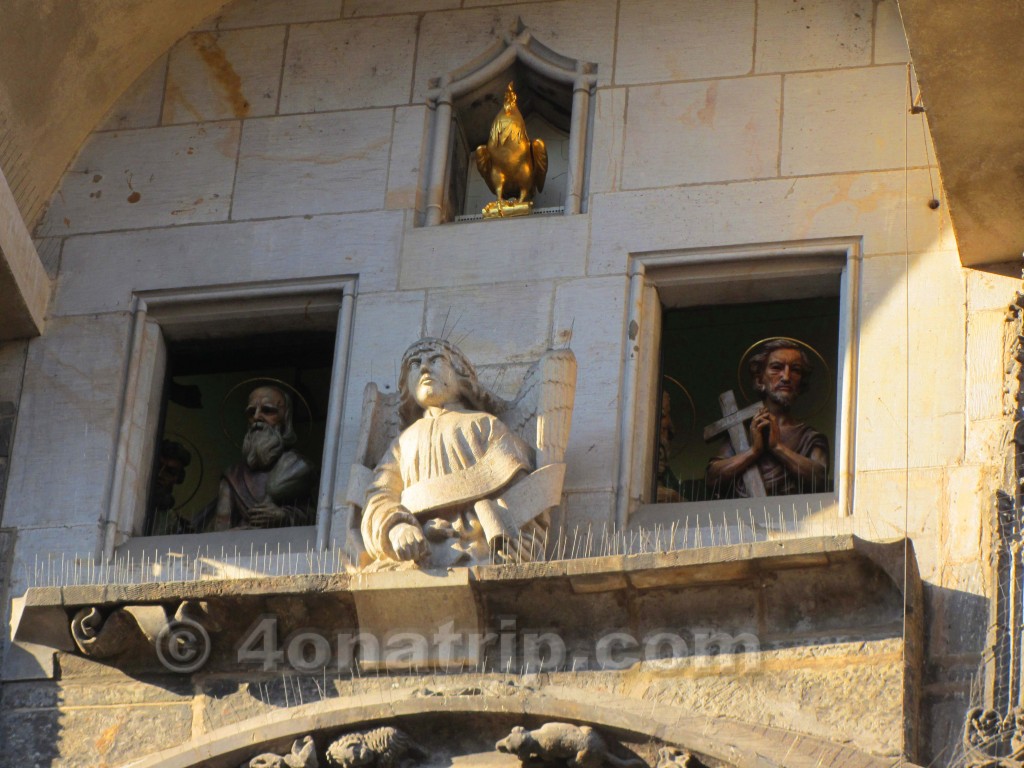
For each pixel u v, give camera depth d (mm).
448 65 19000
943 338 16875
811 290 17625
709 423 18422
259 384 18891
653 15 18812
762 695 15242
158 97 19359
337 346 17859
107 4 18828
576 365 16828
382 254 18172
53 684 16344
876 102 18016
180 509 18531
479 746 15352
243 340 18547
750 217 17719
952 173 16609
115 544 17469
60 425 17938
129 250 18656
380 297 17984
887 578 15336
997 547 15219
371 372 17625
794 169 17844
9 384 18172
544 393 16562
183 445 18766
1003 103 16234
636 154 18188
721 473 17078
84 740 16094
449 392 16688
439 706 15328
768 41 18469
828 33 18406
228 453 18734
